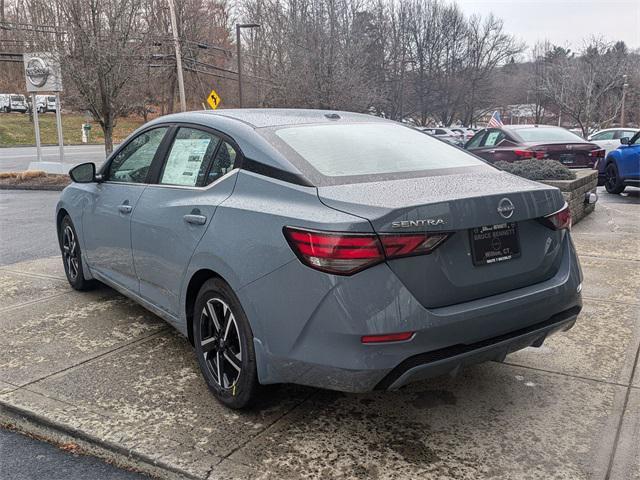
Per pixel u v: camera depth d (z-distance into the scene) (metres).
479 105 59.44
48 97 57.28
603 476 2.64
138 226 3.94
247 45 41.97
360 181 2.99
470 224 2.75
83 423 3.09
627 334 4.22
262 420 3.13
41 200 14.01
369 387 2.65
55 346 4.15
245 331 3.00
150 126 4.29
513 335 2.95
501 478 2.63
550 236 3.15
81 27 16.72
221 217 3.17
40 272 6.22
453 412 3.20
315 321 2.66
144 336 4.33
